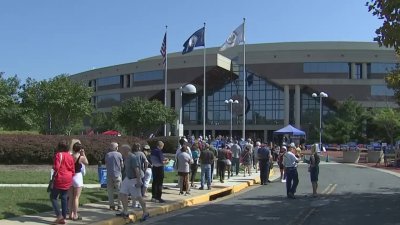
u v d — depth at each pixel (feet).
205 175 65.00
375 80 267.59
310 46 296.92
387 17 42.73
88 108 161.48
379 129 193.26
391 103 262.67
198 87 298.56
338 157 168.25
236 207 49.80
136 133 207.51
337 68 270.26
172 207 49.21
